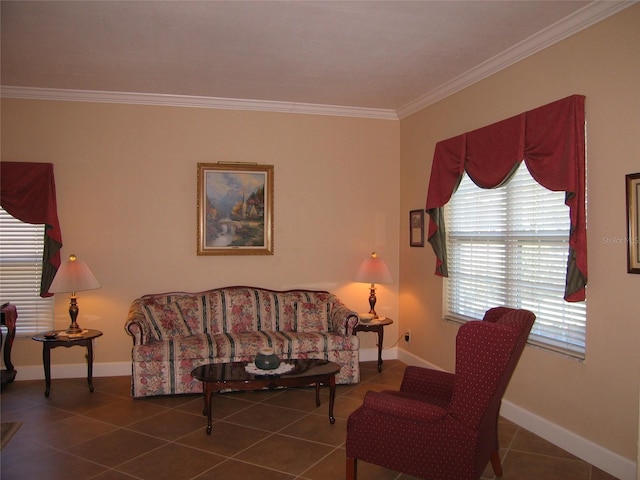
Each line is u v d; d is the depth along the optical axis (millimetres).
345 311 4625
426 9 2979
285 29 3279
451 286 4609
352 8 2975
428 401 2766
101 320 4805
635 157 2732
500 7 2947
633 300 2748
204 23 3191
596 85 2971
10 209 4488
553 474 2873
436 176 4566
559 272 3320
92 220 4770
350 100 5031
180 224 4980
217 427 3537
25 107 4613
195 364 4152
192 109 4992
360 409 2625
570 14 3023
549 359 3338
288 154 5246
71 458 3045
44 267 4598
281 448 3203
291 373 3508
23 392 4293
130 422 3617
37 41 3482
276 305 4879
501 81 3811
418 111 5094
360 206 5441
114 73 4172
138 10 3002
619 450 2830
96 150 4770
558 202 3326
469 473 2373
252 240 5137
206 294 4828
